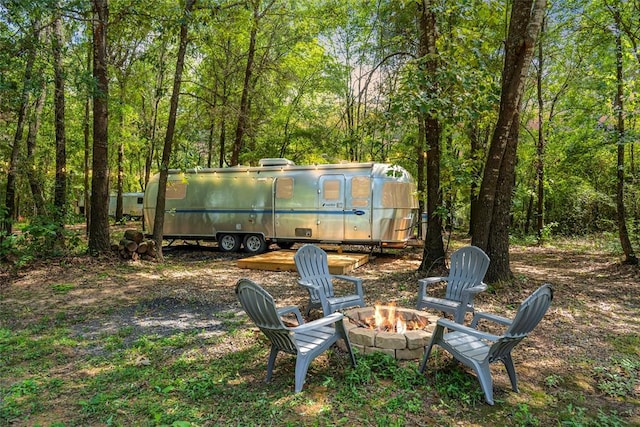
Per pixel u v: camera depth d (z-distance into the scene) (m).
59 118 9.23
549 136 13.38
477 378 3.33
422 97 5.16
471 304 4.70
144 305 5.72
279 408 2.88
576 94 12.11
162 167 9.36
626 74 8.47
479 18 6.44
